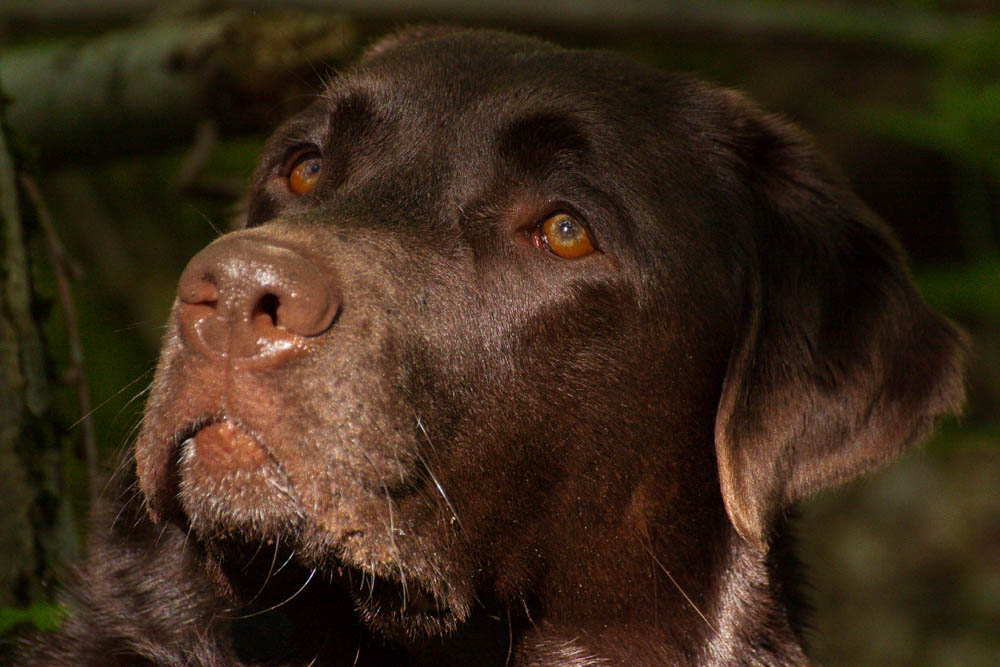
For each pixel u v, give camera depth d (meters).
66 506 7.43
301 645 6.92
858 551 19.58
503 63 6.85
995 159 16.48
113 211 15.77
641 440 6.76
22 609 7.06
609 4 13.95
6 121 8.07
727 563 7.27
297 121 7.15
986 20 16.84
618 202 6.41
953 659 17.73
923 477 20.89
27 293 7.51
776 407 6.86
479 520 6.41
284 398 5.43
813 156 7.39
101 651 7.09
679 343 6.69
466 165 6.41
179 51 10.73
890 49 18.48
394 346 5.81
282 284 5.34
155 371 5.77
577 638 7.12
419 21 12.38
